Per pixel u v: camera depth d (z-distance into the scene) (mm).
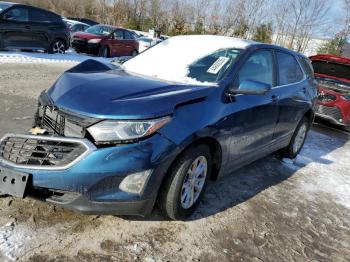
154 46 4797
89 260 2859
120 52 17516
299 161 6090
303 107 5605
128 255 2992
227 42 4523
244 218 3887
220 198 4219
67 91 3279
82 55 16109
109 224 3328
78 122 2984
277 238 3648
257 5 27172
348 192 5145
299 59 5750
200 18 28719
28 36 13289
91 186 2902
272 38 28141
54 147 2957
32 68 10750
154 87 3457
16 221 3141
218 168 3898
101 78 3582
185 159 3289
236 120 3844
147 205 3115
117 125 2936
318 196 4824
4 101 6648
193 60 4238
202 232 3484
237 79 4016
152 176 3031
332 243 3752
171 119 3141
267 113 4488
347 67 9258
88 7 46719
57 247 2930
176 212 3412
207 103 3521
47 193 3029
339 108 8562
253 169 5340
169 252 3123
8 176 2988
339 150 7324
